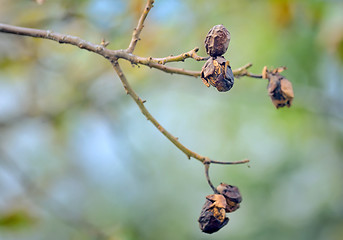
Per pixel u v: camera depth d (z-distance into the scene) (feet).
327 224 8.87
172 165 10.27
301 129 8.91
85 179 8.68
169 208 9.92
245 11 7.42
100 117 7.43
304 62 8.07
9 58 6.50
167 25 7.06
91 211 8.87
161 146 10.30
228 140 9.67
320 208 8.96
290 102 4.76
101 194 9.13
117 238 6.46
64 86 7.26
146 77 7.47
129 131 9.86
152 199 9.82
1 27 4.56
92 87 7.28
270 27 7.58
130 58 4.57
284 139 9.18
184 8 7.02
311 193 9.11
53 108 7.23
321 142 9.04
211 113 9.85
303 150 9.23
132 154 6.86
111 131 7.16
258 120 9.26
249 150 9.57
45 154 8.23
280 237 9.09
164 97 10.06
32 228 6.44
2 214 6.20
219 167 9.86
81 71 7.06
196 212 10.08
